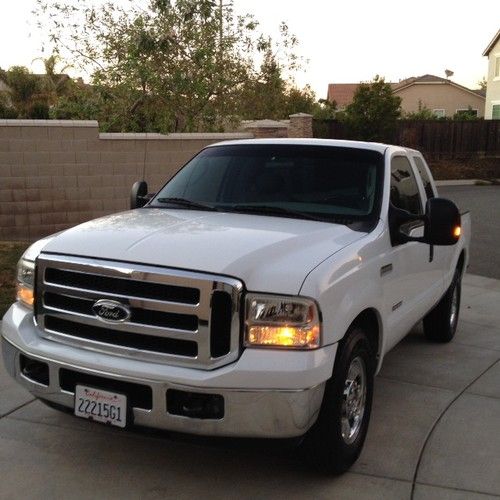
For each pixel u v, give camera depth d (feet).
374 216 15.24
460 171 101.60
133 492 12.66
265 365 11.30
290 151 17.06
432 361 21.08
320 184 16.10
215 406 11.51
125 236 12.84
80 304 12.42
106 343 12.16
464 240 23.26
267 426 11.47
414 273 17.29
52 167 35.94
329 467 12.99
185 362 11.57
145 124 45.73
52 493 12.55
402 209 16.66
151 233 13.01
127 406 11.89
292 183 16.24
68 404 12.56
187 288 11.46
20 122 34.86
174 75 43.83
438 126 105.60
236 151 17.70
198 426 11.51
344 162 16.51
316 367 11.53
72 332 12.62
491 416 16.70
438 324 22.65
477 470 13.92
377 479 13.41
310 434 12.65
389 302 15.21
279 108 56.49
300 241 12.97
